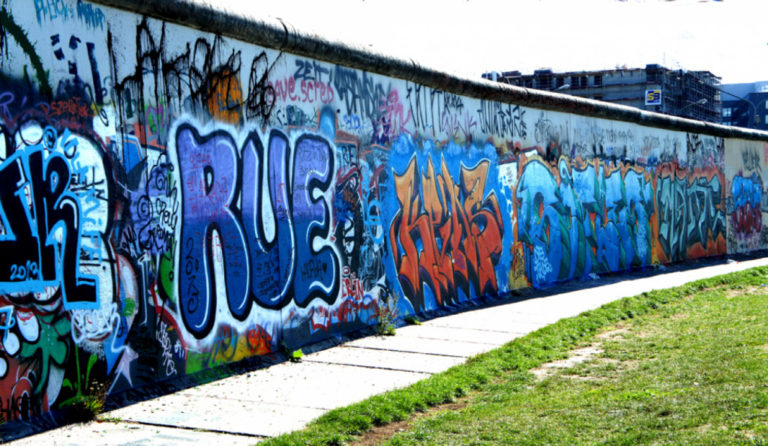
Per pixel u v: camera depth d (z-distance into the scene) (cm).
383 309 1063
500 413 619
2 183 590
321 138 968
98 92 675
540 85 6150
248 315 841
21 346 600
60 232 636
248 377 783
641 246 1886
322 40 948
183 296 758
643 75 6044
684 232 2102
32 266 611
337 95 1001
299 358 866
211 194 798
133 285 704
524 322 1099
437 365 825
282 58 905
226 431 590
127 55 706
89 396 641
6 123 594
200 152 786
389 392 687
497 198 1380
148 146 725
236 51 836
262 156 871
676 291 1376
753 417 530
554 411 611
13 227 597
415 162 1166
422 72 1155
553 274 1547
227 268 816
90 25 670
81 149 658
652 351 854
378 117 1084
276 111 895
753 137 2523
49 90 630
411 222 1149
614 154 1789
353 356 880
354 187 1029
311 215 946
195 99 782
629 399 625
